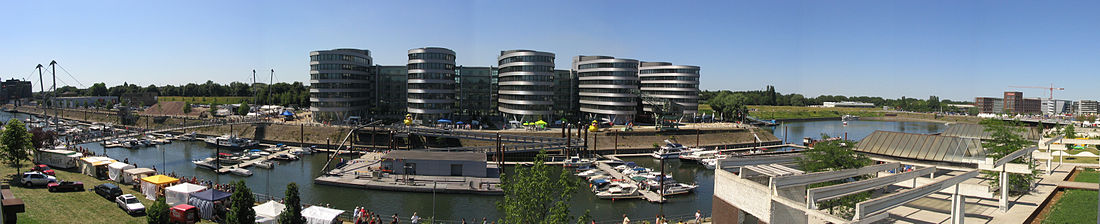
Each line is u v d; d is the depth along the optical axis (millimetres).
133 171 78938
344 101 186000
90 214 56625
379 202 84812
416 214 73500
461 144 147375
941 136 77688
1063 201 67562
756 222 54844
